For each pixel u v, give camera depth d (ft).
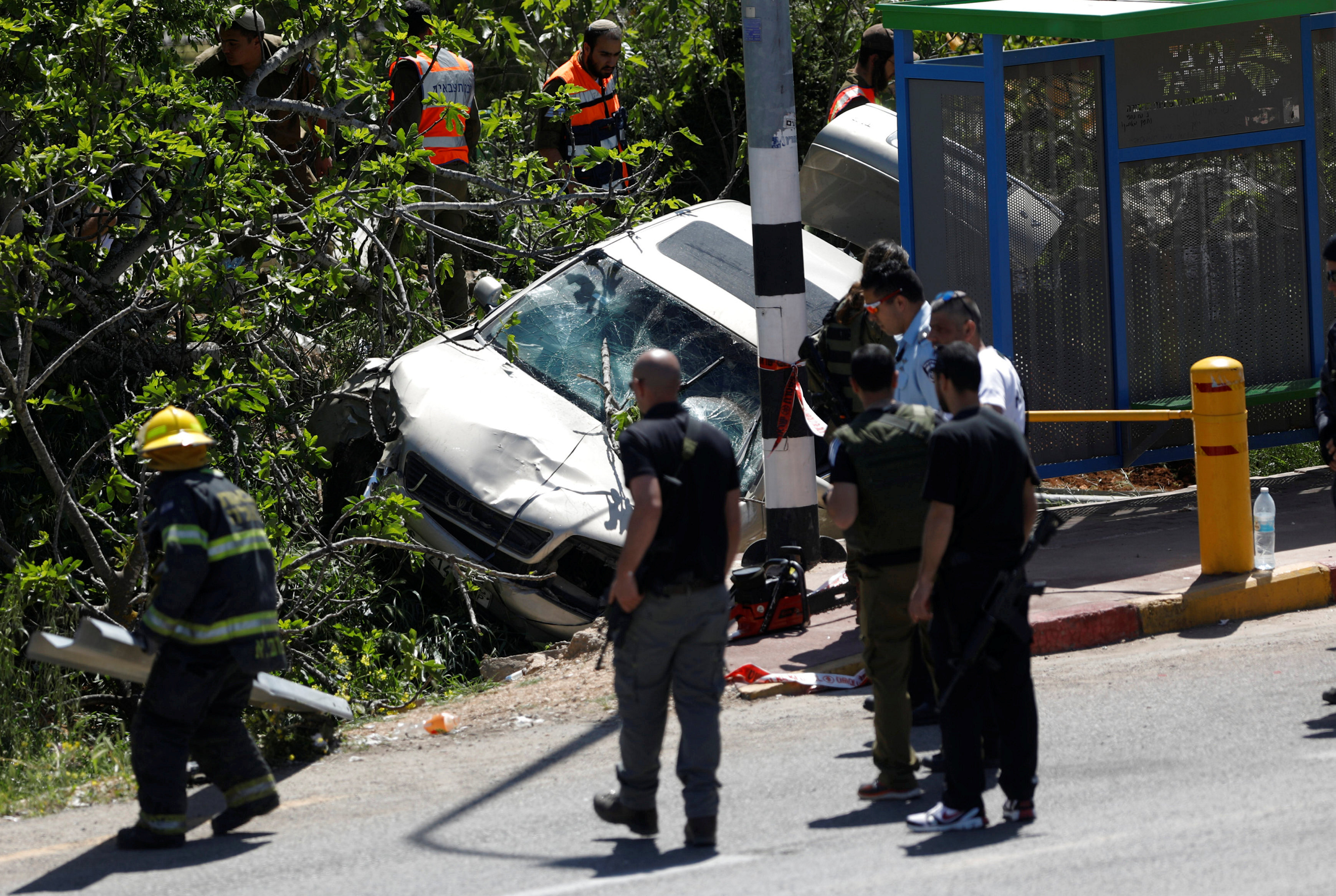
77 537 96.02
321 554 88.07
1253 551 84.89
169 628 55.93
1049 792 55.88
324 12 104.73
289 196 109.60
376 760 70.54
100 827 62.80
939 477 50.44
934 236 98.53
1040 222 95.45
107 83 91.97
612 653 84.12
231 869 55.06
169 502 56.54
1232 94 98.68
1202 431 83.35
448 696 85.30
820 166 121.60
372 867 53.88
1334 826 48.91
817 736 66.64
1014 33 90.27
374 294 110.01
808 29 150.20
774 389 87.45
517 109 127.75
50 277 91.81
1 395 87.10
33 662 83.92
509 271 119.85
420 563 93.04
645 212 119.03
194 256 90.53
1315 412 75.41
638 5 153.69
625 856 52.60
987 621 50.57
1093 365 97.81
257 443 98.17
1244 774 55.88
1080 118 95.55
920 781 59.00
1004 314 93.15
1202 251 100.01
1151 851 47.88
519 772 65.98
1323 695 64.03
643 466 50.14
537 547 90.43
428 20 104.99
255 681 61.41
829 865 49.42
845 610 84.38
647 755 52.80
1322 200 102.68
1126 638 78.95
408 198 101.14
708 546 51.42
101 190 87.04
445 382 98.78
